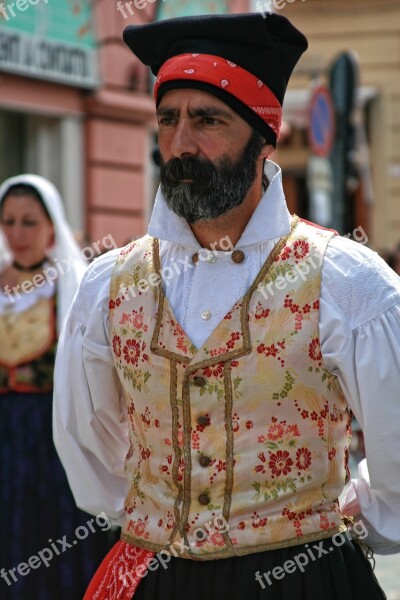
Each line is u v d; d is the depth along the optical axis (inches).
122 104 581.6
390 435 120.4
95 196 577.0
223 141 120.9
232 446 121.0
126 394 129.6
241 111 121.2
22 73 519.5
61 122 558.6
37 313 224.4
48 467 217.5
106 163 582.6
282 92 127.3
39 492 216.5
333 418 123.1
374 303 120.6
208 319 123.3
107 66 570.3
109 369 133.3
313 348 120.5
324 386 121.6
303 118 837.2
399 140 895.7
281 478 121.0
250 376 120.6
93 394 134.6
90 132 572.7
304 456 121.2
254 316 121.8
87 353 132.8
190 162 120.5
